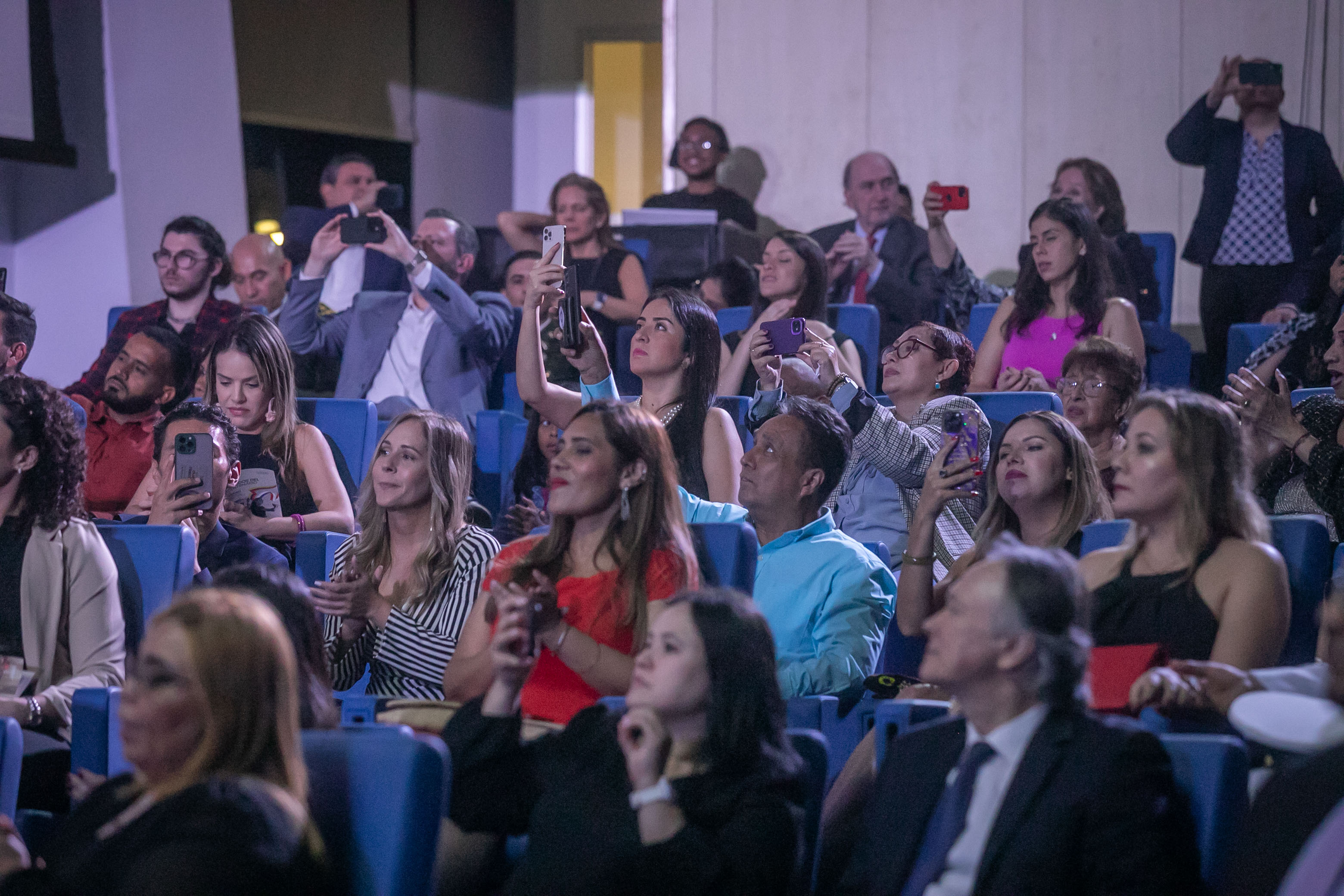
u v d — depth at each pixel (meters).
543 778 3.34
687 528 4.07
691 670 3.07
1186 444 3.67
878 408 5.48
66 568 4.36
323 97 12.60
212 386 6.04
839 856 3.76
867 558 4.62
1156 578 3.68
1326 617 2.83
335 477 6.00
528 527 5.98
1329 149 9.11
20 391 4.33
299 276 7.82
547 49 15.08
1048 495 4.32
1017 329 7.18
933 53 11.18
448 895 3.31
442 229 8.95
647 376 5.54
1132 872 2.70
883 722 3.65
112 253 10.28
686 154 10.70
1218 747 2.83
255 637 2.76
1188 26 10.62
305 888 2.67
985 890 2.80
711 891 2.92
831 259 8.97
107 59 10.23
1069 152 10.94
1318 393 5.76
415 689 4.45
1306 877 2.39
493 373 8.03
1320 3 10.30
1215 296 9.22
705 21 11.64
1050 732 2.88
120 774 3.06
